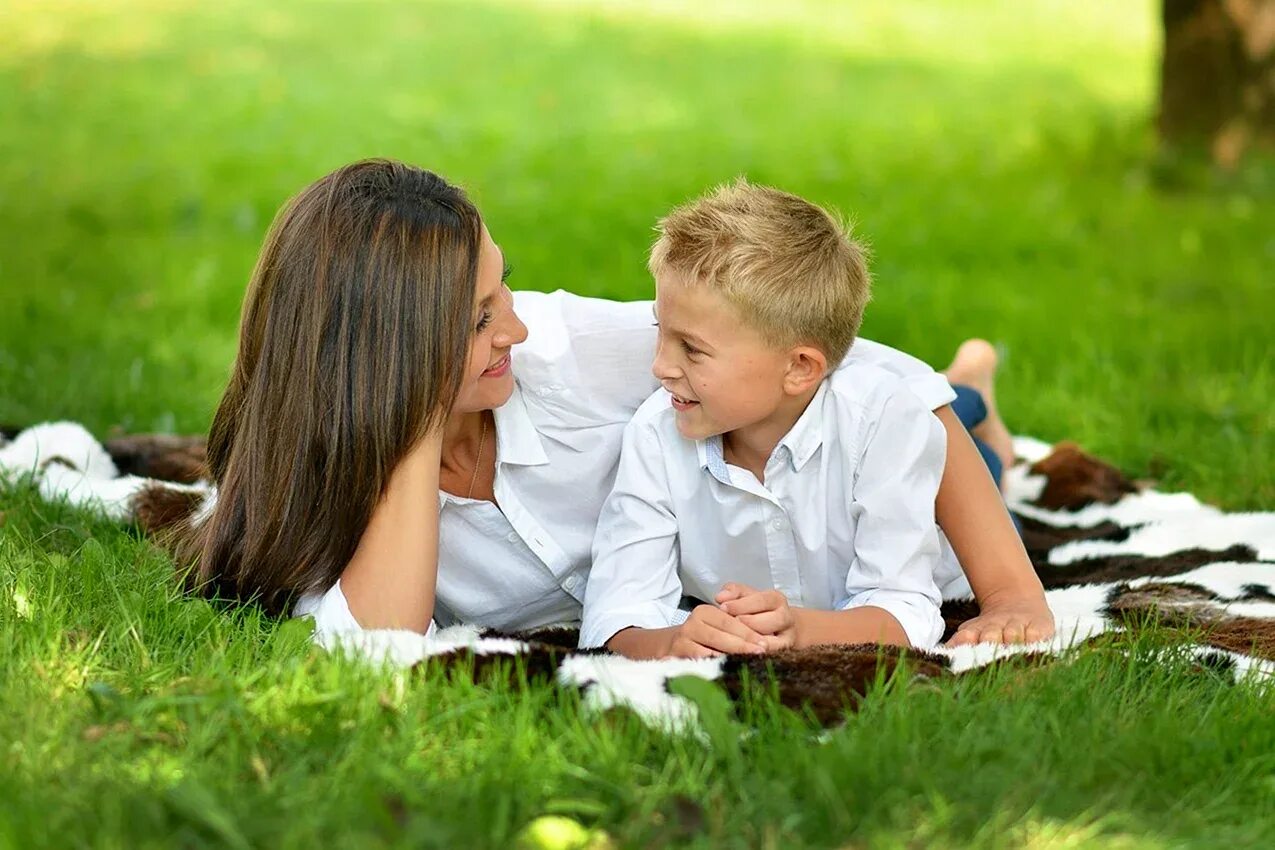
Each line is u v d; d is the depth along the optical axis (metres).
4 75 17.31
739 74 19.11
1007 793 3.14
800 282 4.04
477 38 20.70
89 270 10.15
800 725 3.43
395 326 4.06
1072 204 12.66
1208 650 3.95
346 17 21.66
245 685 3.60
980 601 4.39
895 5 25.09
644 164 14.12
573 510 4.59
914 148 15.15
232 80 17.56
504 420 4.44
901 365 4.58
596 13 22.89
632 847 2.97
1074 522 5.69
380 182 4.18
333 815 2.99
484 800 3.08
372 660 3.70
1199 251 11.10
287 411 4.14
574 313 4.50
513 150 14.69
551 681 3.71
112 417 6.96
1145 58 21.47
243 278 10.00
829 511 4.34
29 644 3.75
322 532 4.14
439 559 4.57
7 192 12.47
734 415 4.15
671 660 3.77
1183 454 6.47
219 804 3.02
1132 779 3.26
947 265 10.72
